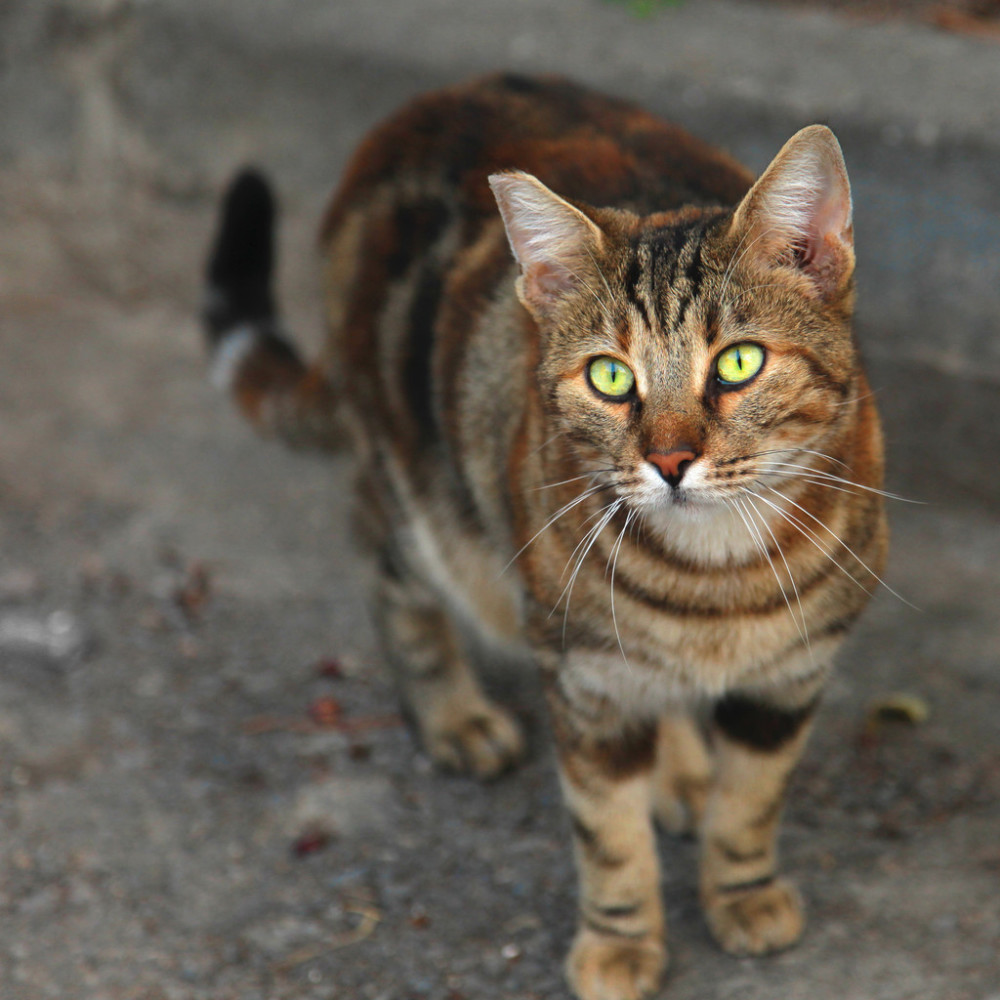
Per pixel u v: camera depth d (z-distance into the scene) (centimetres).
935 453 526
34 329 689
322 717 467
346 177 450
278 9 609
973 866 378
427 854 408
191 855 409
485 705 457
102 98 654
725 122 526
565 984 359
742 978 352
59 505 578
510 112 418
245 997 360
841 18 590
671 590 329
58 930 382
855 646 475
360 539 462
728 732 360
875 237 508
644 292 313
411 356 407
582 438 326
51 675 488
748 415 308
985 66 529
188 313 685
